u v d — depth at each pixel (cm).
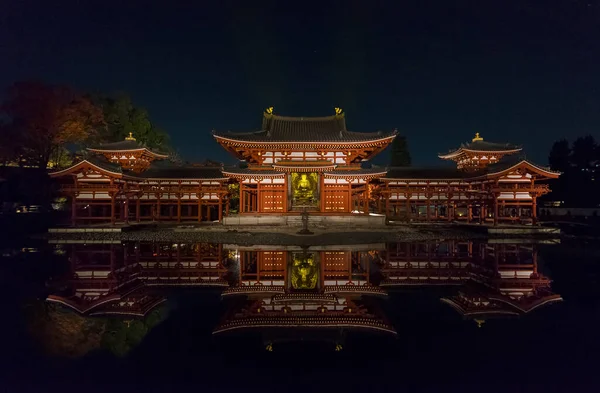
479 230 3628
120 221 4206
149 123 6269
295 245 2744
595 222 4634
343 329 1040
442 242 3041
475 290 1460
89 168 3619
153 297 1359
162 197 4453
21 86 4975
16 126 4925
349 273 1788
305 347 927
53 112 5025
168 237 3169
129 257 2280
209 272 1819
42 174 5012
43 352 898
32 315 1159
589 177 5653
